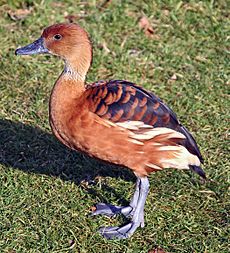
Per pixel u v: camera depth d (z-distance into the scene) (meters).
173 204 10.89
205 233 10.38
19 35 14.85
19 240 10.03
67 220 10.41
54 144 12.15
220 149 12.15
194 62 14.43
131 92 9.73
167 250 10.02
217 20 15.52
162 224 10.49
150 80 13.89
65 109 9.79
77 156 11.88
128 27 15.23
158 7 15.76
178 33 15.15
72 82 9.89
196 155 10.02
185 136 9.89
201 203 10.97
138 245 10.08
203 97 13.45
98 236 10.16
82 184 11.24
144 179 10.05
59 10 15.63
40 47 10.28
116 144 9.64
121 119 9.55
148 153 9.74
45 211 10.55
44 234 10.12
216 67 14.30
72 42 9.99
